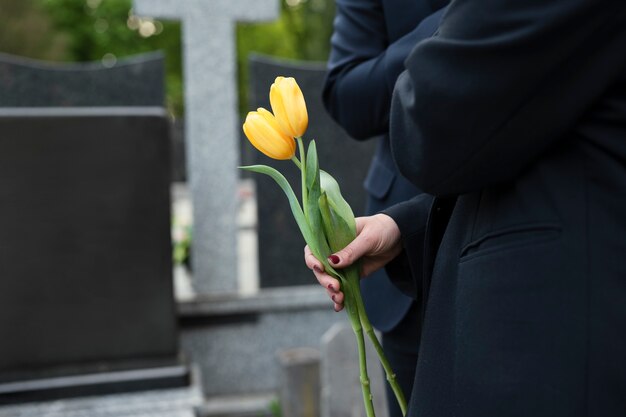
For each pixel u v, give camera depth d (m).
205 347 4.07
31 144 3.21
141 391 3.29
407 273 1.40
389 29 1.67
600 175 0.95
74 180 3.27
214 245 4.07
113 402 3.24
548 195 0.98
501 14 0.93
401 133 1.08
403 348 1.66
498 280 1.01
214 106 4.00
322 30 18.75
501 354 0.99
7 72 3.89
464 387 1.04
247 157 8.20
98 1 19.34
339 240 1.20
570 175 0.97
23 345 3.27
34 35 15.60
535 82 0.93
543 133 0.96
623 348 0.93
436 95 0.97
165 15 3.90
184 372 3.34
